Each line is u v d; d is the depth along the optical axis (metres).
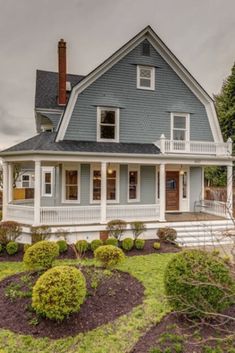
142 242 11.78
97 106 15.23
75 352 4.90
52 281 5.60
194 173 17.69
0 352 4.86
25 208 12.90
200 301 5.38
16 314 5.97
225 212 15.08
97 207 13.28
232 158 15.45
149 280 8.11
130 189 16.23
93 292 6.76
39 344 5.09
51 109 16.45
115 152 13.76
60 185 15.42
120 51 15.54
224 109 28.53
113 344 5.10
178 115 16.72
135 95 15.97
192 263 5.68
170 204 17.34
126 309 6.32
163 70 16.47
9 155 13.21
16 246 10.88
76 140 14.87
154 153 14.50
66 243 11.38
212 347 4.73
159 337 5.15
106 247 8.32
